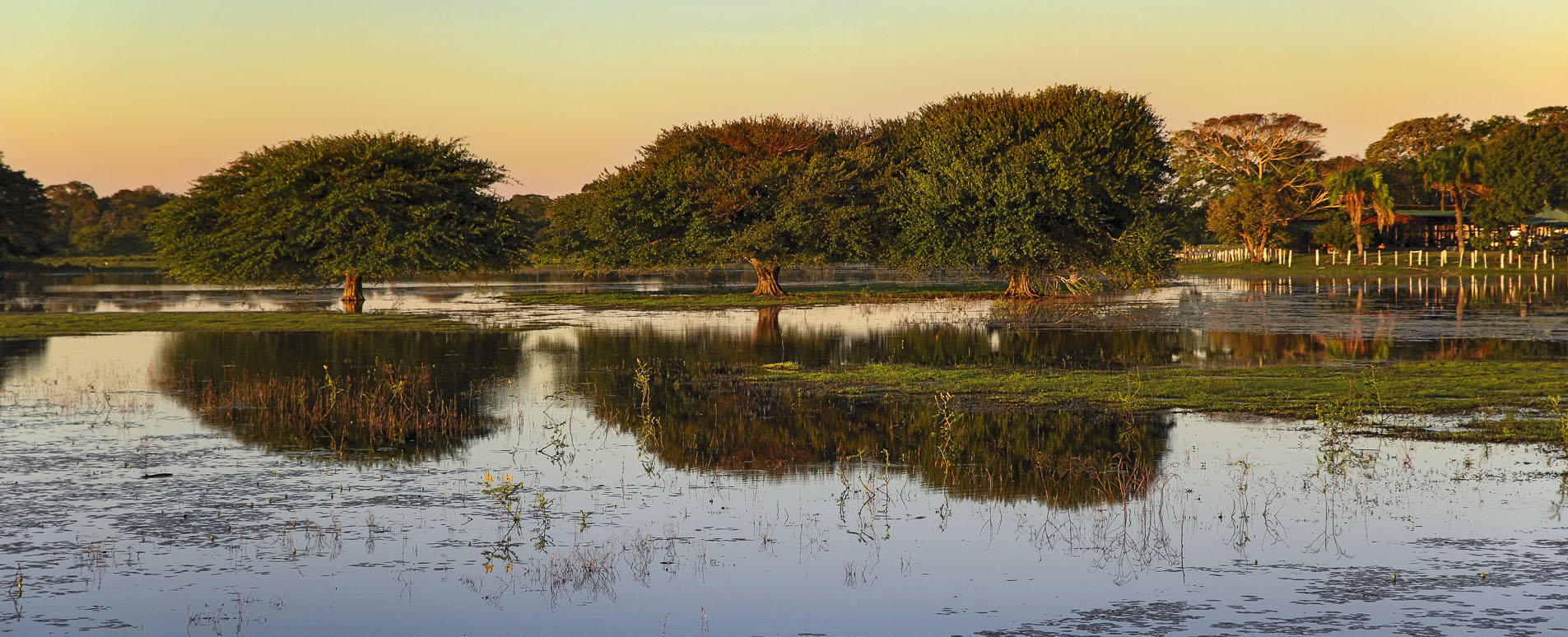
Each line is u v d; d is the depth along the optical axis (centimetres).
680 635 817
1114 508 1164
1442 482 1254
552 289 6694
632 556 1005
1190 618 835
